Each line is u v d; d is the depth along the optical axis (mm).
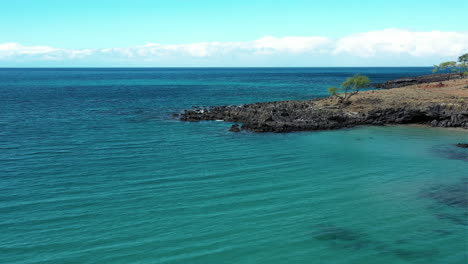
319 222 25078
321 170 36625
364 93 85250
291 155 42500
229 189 31281
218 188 31500
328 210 27000
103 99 107000
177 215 26078
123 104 93875
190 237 23000
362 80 76250
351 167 37594
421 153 43094
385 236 23234
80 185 32094
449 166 37906
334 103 74375
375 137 52125
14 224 24484
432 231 23828
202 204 28031
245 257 20859
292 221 25203
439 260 20578
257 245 22125
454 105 60062
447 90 84000
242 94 120250
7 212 26359
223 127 60719
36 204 27844
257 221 25188
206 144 48312
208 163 39250
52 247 21703
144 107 87500
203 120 67688
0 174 35031
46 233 23312
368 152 43750
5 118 69062
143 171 36281
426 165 38219
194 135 54156
